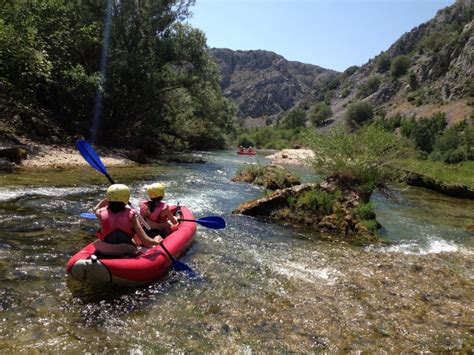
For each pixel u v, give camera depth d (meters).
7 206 7.26
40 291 4.18
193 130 29.91
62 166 12.70
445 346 3.74
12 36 14.52
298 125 98.69
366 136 9.93
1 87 16.06
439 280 5.51
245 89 189.75
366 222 8.30
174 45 21.06
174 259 4.93
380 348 3.64
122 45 21.12
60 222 6.62
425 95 76.44
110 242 4.55
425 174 17.84
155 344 3.42
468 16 102.06
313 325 3.99
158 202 5.76
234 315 4.07
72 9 19.06
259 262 5.74
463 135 40.38
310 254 6.33
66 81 17.56
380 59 119.75
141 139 22.86
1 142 13.20
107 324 3.68
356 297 4.74
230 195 10.83
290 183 12.82
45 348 3.19
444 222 10.13
